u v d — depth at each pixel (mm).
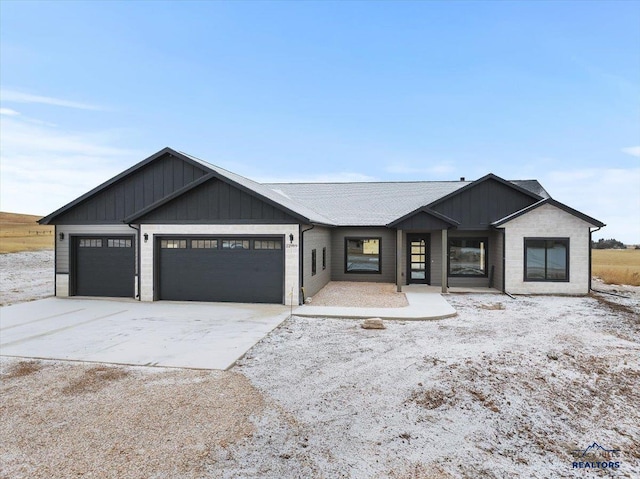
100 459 3865
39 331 9156
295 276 12289
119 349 7688
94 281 14234
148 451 4016
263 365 6797
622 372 6465
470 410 5074
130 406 5086
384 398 5410
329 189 22594
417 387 5777
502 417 4906
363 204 20078
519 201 15500
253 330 9188
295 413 4934
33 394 5484
